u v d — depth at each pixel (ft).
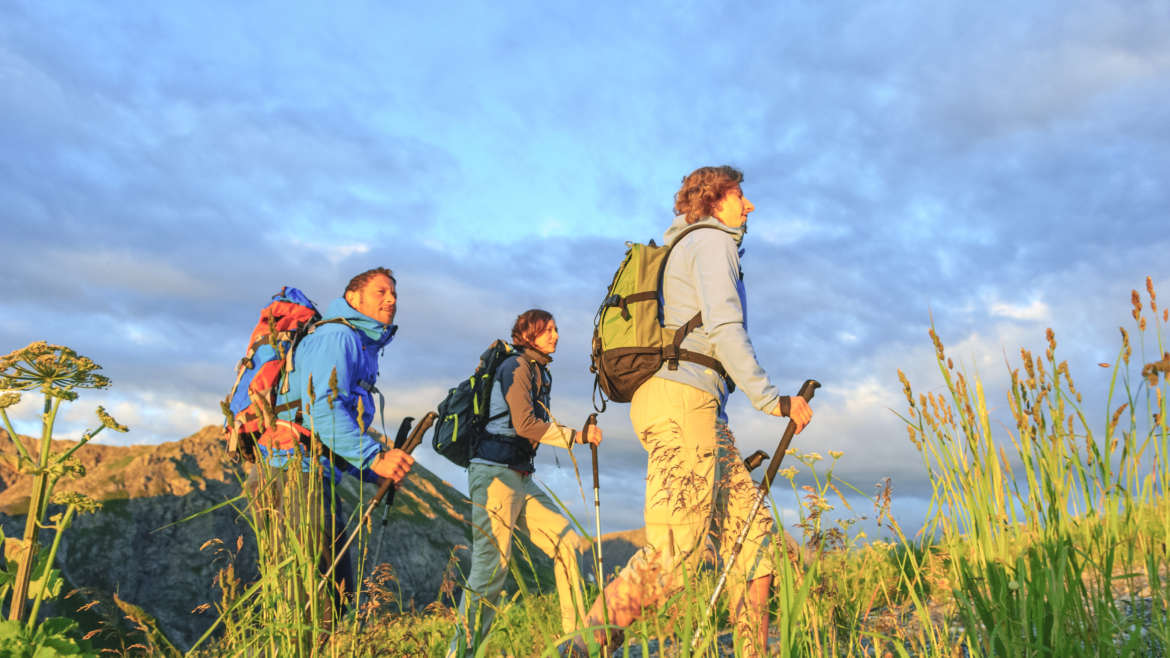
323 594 7.72
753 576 7.82
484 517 12.71
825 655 6.46
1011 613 6.28
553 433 13.05
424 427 10.44
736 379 8.65
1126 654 5.67
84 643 6.14
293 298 12.13
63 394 6.51
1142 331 6.23
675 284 9.44
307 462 8.91
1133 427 6.24
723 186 9.66
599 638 7.51
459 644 7.58
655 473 8.59
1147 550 6.09
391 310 11.91
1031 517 6.70
